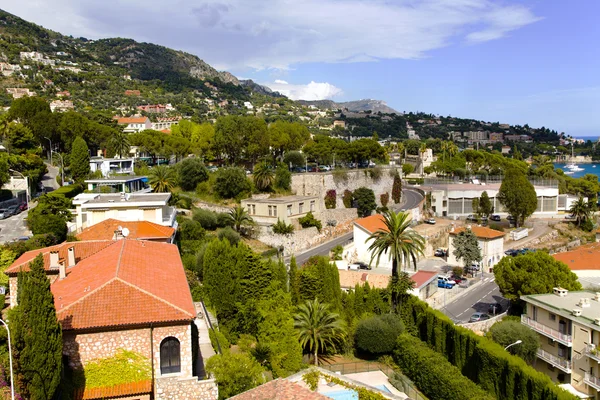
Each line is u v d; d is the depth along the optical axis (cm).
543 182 16462
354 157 16488
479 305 8156
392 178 15762
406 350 5794
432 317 6234
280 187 12575
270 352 4772
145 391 3191
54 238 6631
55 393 2973
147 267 4019
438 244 11962
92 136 14050
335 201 13450
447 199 14950
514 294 7431
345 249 10025
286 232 10400
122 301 3312
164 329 3269
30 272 2942
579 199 14775
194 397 3278
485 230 11012
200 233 8756
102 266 3925
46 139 13725
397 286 6725
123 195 7762
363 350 6106
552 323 5853
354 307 6656
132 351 3219
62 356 3086
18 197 10000
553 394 4475
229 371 3466
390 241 6900
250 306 5450
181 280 3972
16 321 2845
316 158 16462
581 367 5294
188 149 14850
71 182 11456
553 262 7350
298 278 6431
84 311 3216
